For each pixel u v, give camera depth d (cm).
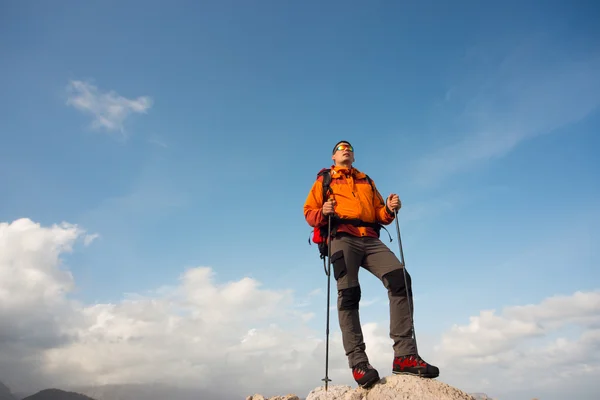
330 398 434
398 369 449
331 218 504
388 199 523
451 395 408
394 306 468
